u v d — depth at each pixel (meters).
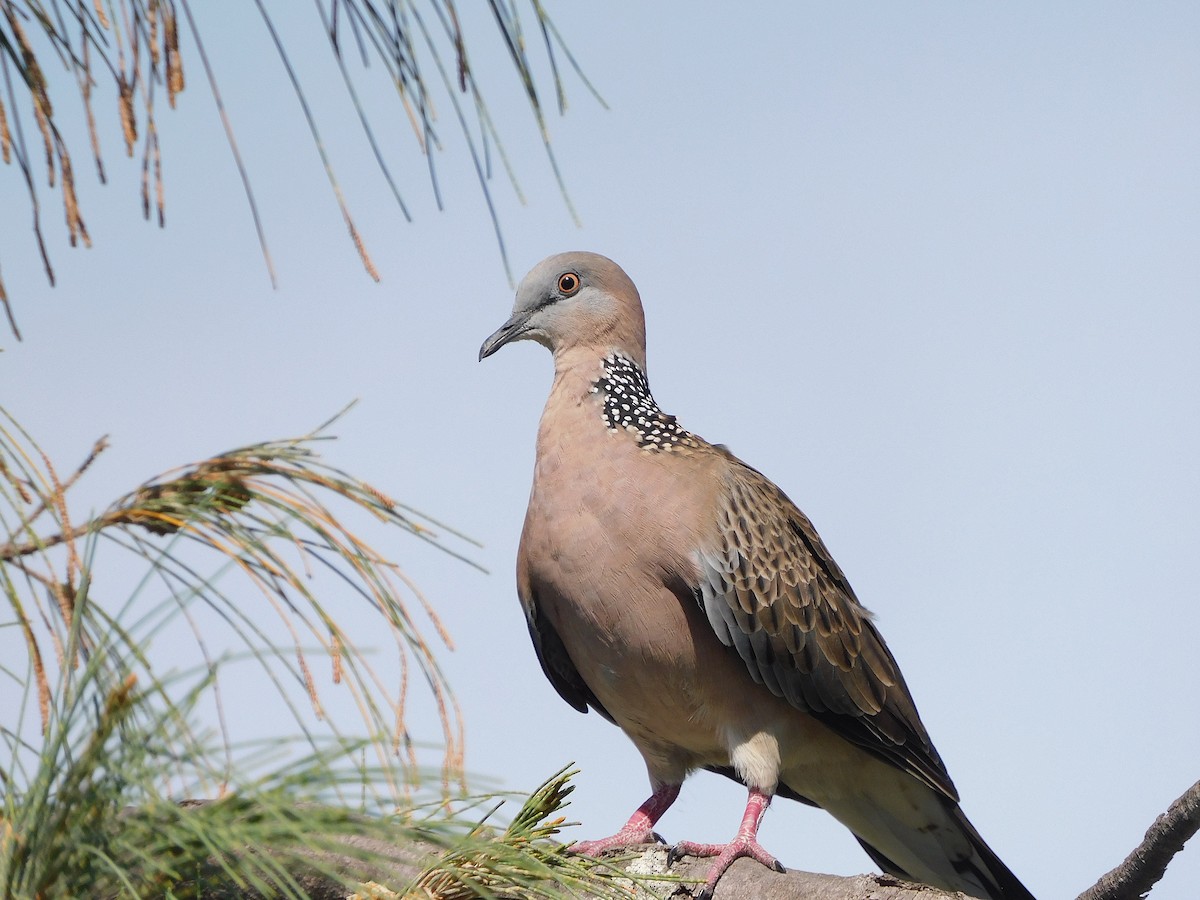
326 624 4.28
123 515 4.48
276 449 4.63
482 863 5.34
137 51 4.41
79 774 3.80
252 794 3.84
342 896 5.15
